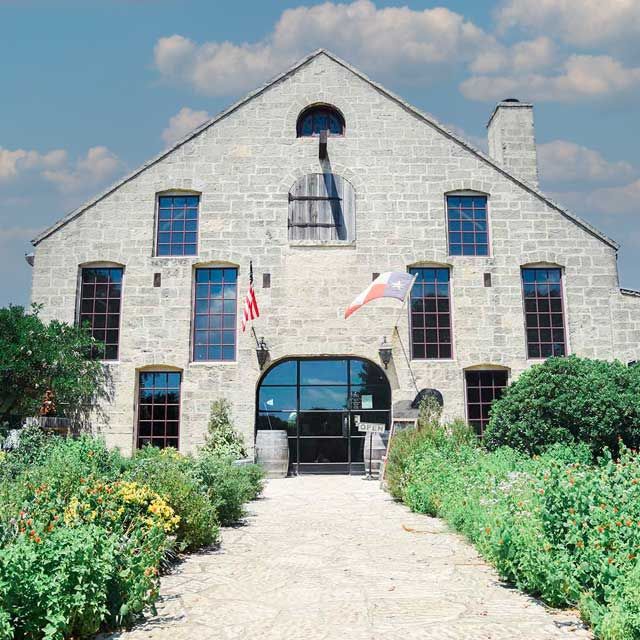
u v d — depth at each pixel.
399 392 17.44
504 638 4.85
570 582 5.32
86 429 16.98
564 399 12.80
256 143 18.31
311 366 18.03
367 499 12.87
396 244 18.02
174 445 17.19
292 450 17.72
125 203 17.97
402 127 18.50
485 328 17.78
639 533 5.23
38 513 5.69
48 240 17.80
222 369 17.41
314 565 7.28
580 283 18.11
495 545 6.41
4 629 4.24
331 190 18.22
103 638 4.96
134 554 5.70
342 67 18.72
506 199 18.34
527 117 19.83
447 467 10.64
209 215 17.98
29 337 15.59
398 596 5.99
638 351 17.81
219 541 8.67
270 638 4.92
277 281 17.80
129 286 17.66
